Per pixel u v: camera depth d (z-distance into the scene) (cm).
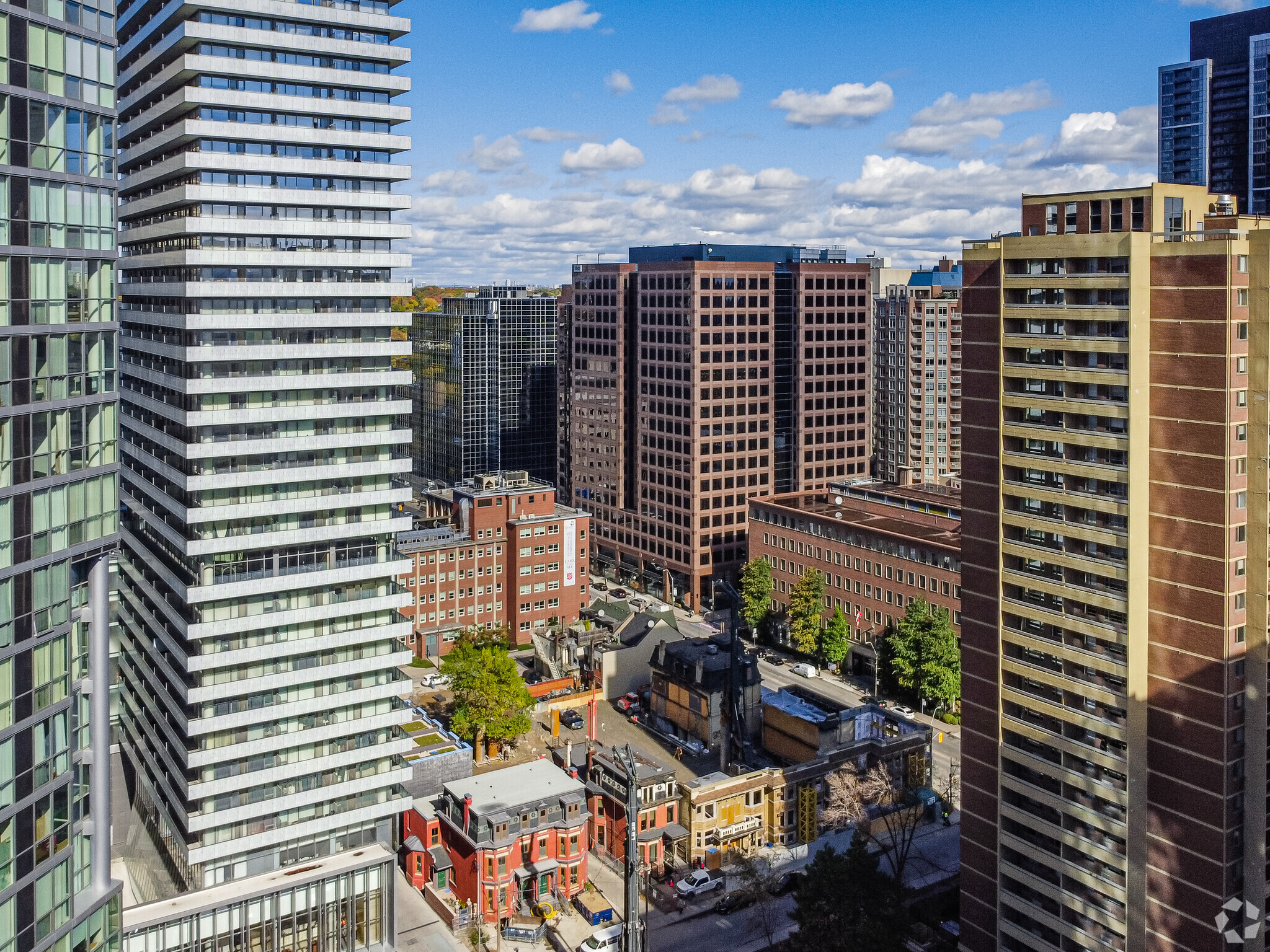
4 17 5753
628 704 17150
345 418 11038
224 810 10225
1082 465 8631
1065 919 8912
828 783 12938
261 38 10638
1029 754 9169
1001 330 9225
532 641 19562
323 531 10850
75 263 6369
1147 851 8412
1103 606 8544
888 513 19762
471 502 19112
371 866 10569
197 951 9706
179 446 10519
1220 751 7894
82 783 6512
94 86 6500
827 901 9481
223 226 10544
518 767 12694
